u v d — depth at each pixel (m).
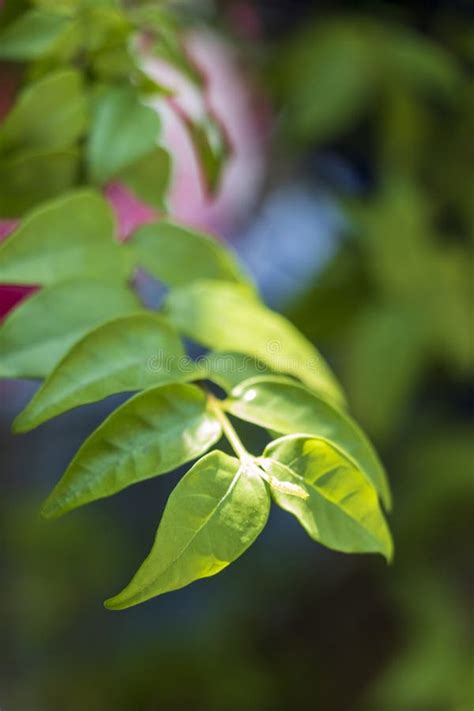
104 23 0.56
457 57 0.91
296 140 0.88
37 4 0.59
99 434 0.43
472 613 0.95
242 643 1.13
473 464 0.93
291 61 0.87
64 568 1.13
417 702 0.92
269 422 0.45
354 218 0.86
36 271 0.50
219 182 0.60
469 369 0.91
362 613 1.13
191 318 0.50
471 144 0.88
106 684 1.11
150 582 0.40
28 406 0.45
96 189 0.54
